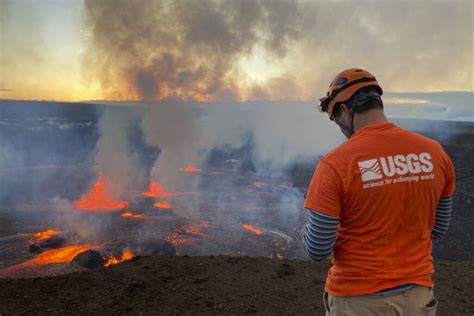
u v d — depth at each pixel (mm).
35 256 16859
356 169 1456
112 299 3254
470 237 20672
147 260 4125
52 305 3115
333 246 1523
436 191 1523
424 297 1481
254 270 3938
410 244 1476
